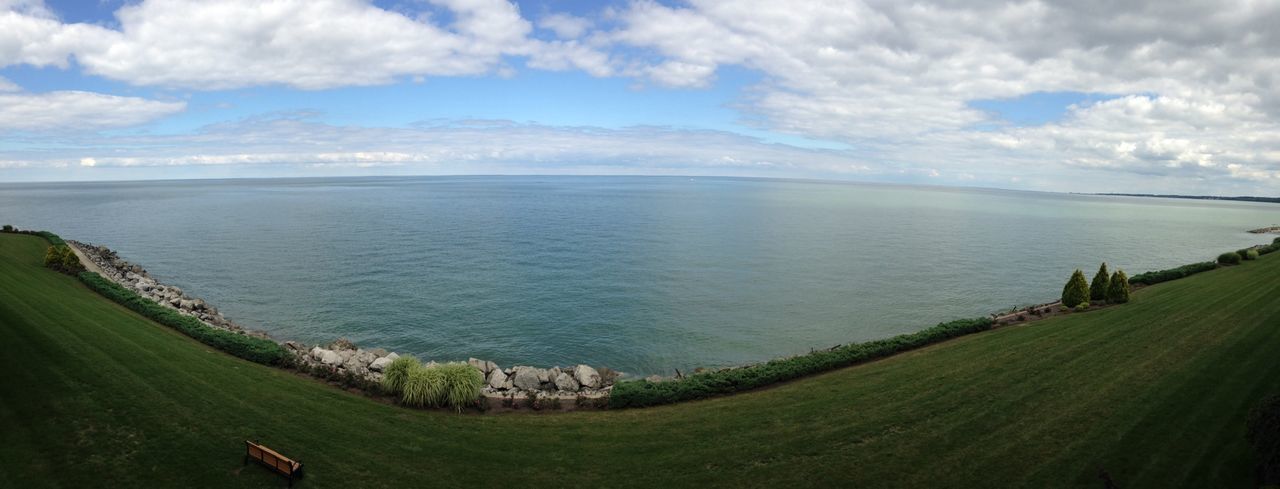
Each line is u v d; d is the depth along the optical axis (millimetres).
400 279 60938
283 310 48375
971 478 15797
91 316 29172
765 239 99438
